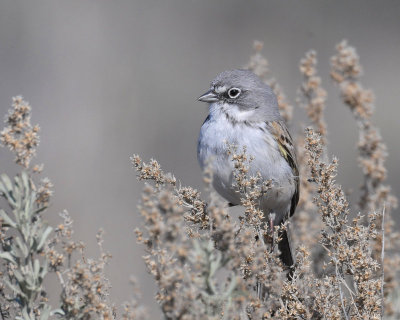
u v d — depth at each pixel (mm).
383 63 28406
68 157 20922
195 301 6133
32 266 6605
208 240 6512
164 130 23672
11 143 6691
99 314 6594
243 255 6855
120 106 24359
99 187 19312
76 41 26594
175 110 24812
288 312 7445
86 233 16812
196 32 28188
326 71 26828
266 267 7402
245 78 11141
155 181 8516
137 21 28047
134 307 6074
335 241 8141
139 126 23594
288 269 8031
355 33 28672
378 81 27875
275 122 11109
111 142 22312
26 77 25109
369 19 28812
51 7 27062
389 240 8859
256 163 10852
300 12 28719
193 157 22766
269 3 28578
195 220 8602
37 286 6473
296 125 12531
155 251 6414
